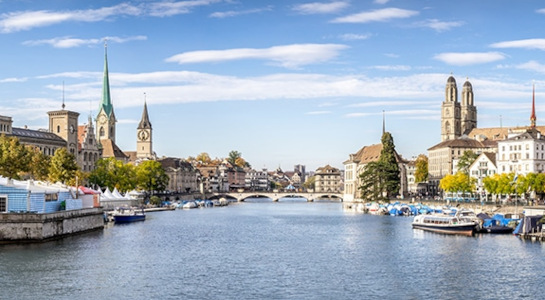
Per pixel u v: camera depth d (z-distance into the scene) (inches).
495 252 4018.2
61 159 6471.5
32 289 2856.8
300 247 4409.5
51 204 4756.4
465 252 4042.8
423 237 5007.4
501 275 3250.5
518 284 3038.9
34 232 4099.4
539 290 2915.8
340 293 2859.3
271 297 2780.5
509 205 6732.3
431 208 7711.6
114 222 6530.5
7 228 4062.5
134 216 6761.8
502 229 5211.6
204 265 3567.9
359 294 2842.0
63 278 3090.6
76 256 3720.5
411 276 3245.6
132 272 3299.7
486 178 7859.3
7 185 4335.6
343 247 4399.6
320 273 3336.6
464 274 3284.9
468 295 2827.3
